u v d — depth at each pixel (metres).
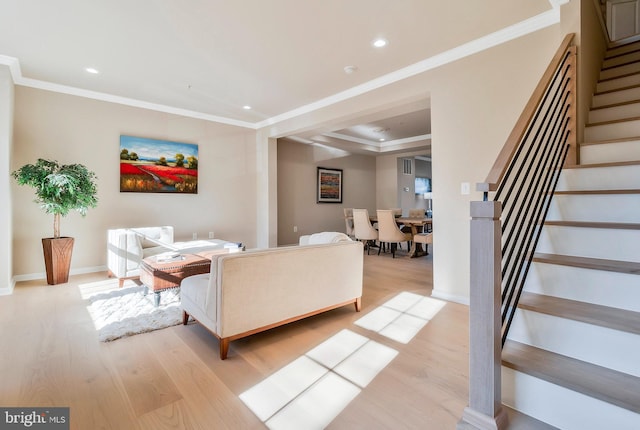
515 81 2.80
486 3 2.46
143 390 1.71
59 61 3.42
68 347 2.21
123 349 2.19
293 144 7.15
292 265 2.40
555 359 1.47
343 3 2.43
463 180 3.13
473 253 1.35
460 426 1.38
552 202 2.20
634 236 1.71
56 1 2.39
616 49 3.82
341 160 8.21
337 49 3.16
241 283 2.12
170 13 2.55
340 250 2.77
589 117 2.95
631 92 2.93
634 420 1.16
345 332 2.50
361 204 8.73
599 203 2.03
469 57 3.08
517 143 1.46
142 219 4.79
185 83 4.04
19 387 1.72
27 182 3.47
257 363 2.02
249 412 1.54
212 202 5.52
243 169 5.91
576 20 2.45
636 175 2.08
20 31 2.81
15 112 3.84
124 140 4.61
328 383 1.79
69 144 4.20
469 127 3.08
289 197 7.09
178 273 3.08
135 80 3.94
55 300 3.19
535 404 1.39
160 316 2.76
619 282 1.56
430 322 2.70
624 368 1.35
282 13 2.56
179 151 5.12
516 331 1.66
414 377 1.85
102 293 3.42
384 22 2.70
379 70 3.65
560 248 1.96
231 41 2.99
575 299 1.69
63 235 4.18
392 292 3.60
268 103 4.84
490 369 1.32
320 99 4.66
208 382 1.80
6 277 3.38
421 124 6.27
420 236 5.48
